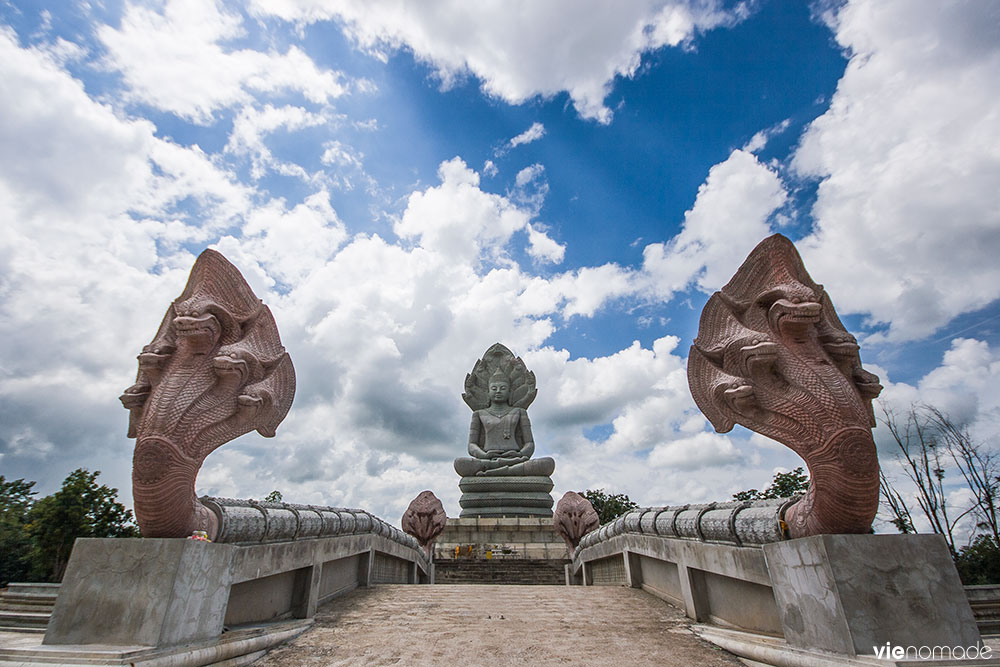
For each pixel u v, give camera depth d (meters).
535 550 22.06
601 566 14.80
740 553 7.28
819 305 6.01
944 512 18.22
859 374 6.33
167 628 5.48
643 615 9.16
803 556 5.53
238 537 7.27
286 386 7.92
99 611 5.57
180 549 5.75
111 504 16.09
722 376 6.58
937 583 5.07
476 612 9.40
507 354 32.31
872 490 5.47
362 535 11.95
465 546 22.42
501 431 29.09
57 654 5.03
